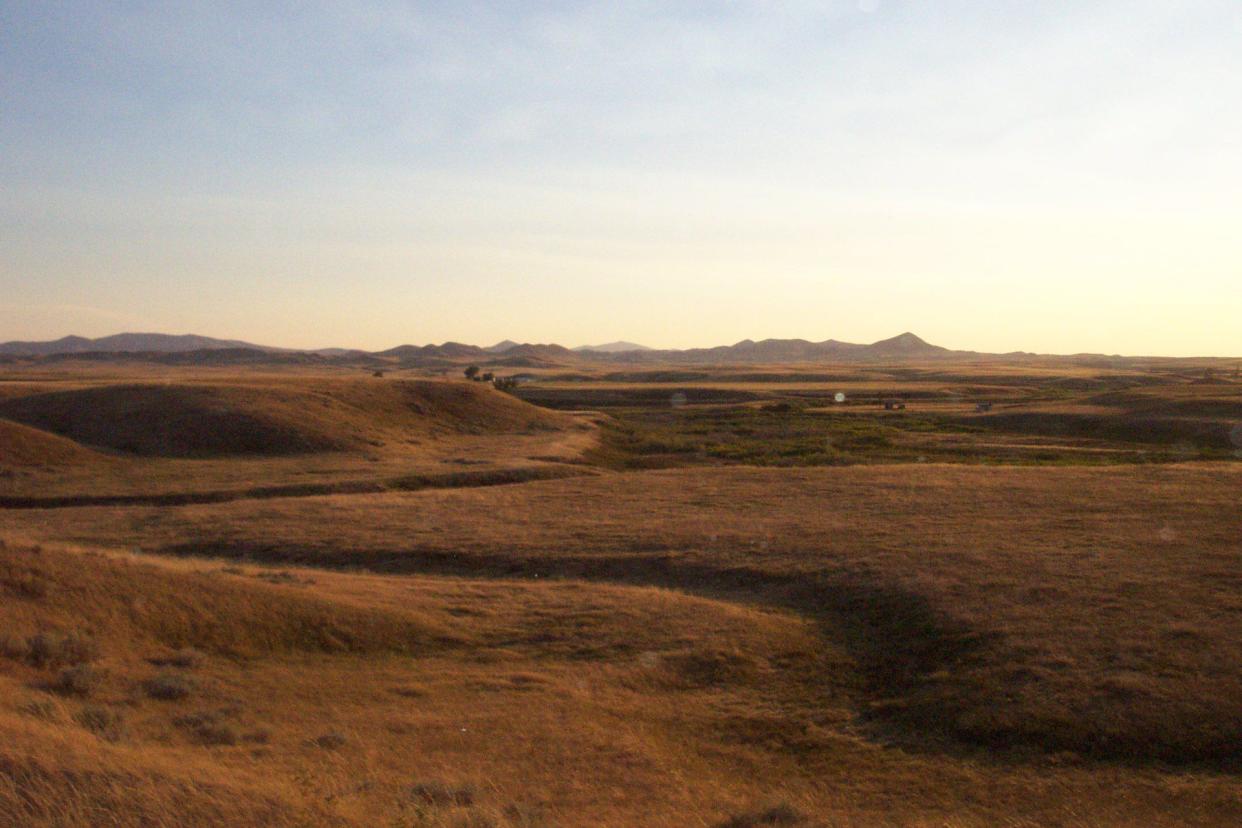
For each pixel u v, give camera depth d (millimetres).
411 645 19172
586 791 11930
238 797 8633
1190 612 18547
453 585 24734
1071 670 16297
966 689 16219
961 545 26203
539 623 21031
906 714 15859
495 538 31438
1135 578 21250
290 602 19484
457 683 16812
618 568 27641
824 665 18609
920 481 39906
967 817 11805
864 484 40062
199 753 11430
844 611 22125
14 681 13484
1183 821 11508
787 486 40969
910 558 25094
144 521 35781
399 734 13680
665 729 15062
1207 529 26328
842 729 15406
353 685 16328
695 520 33438
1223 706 14383
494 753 13148
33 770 8109
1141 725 14211
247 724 13500
